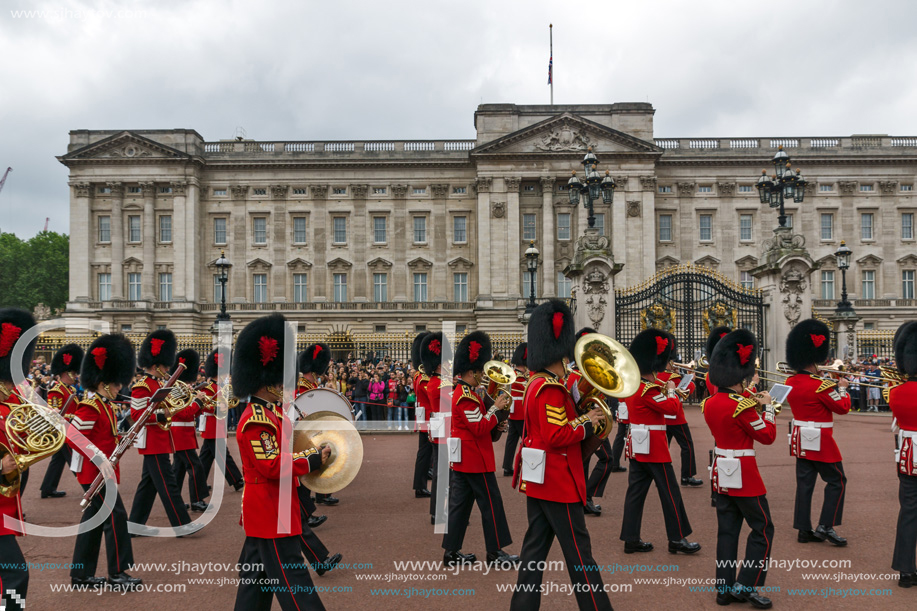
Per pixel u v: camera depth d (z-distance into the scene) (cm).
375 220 5741
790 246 2214
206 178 5697
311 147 5809
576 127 5453
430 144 5816
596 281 2100
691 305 2306
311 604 527
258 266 5666
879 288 5597
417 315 5594
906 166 5631
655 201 5659
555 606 655
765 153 5638
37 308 5644
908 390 707
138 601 689
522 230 5566
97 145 5475
